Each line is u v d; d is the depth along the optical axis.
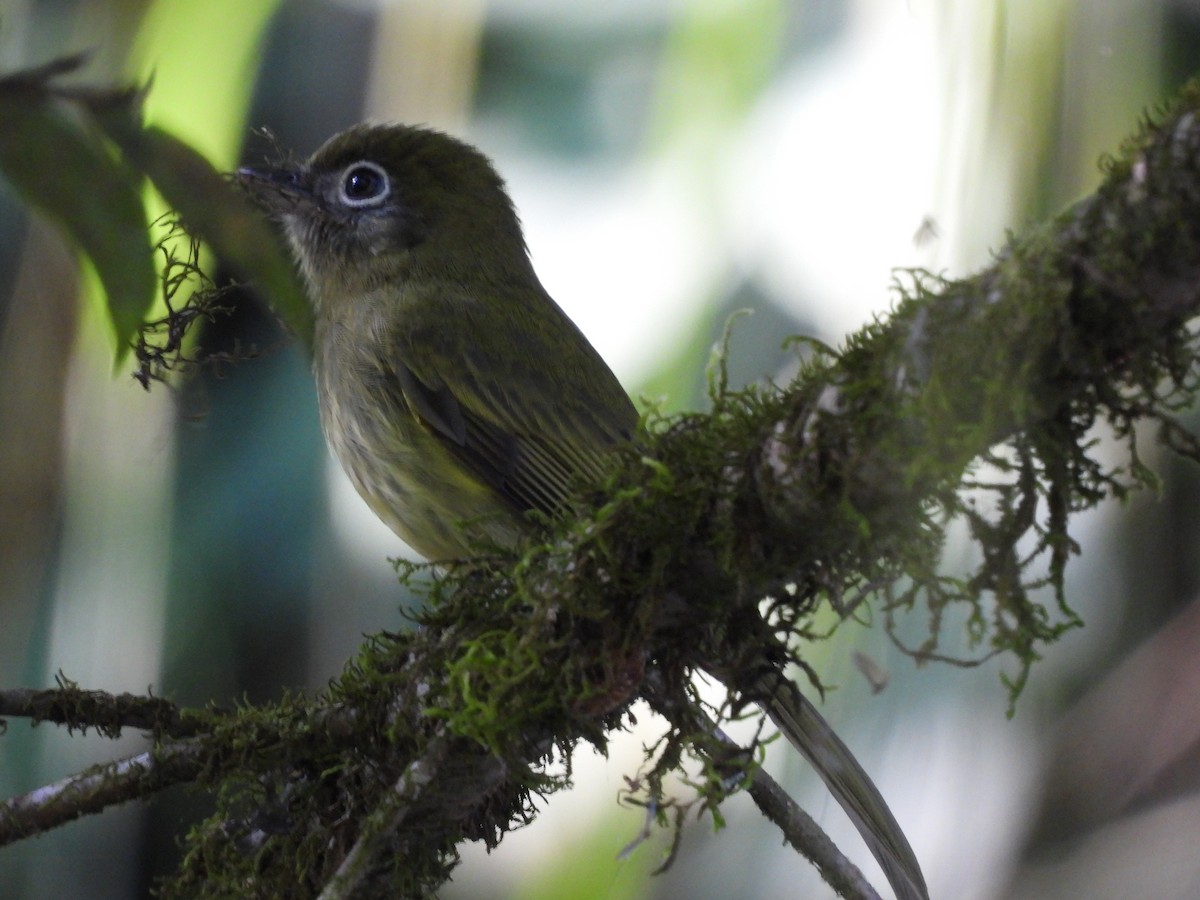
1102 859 8.63
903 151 8.06
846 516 3.93
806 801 7.58
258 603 9.45
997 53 6.55
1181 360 3.74
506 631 4.84
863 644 6.93
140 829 9.91
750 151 8.29
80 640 8.09
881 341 3.89
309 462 9.69
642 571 4.34
